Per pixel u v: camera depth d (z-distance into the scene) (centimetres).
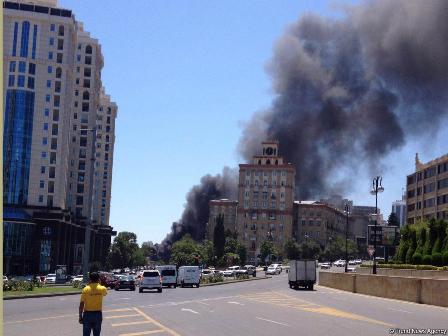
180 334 1878
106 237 17425
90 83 16225
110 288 6244
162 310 2953
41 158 12950
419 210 13112
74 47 14050
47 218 12512
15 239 12038
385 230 7906
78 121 16100
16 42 12938
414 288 3906
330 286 6675
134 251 17600
